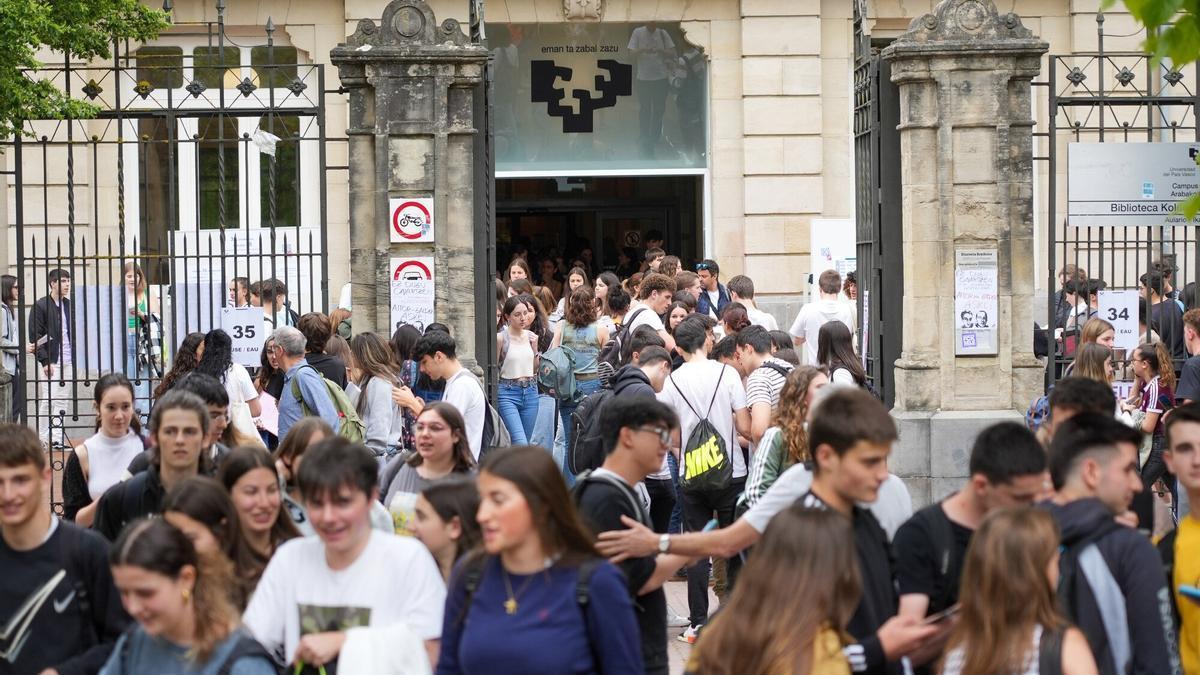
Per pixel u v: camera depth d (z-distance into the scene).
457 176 11.45
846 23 20.42
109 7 12.20
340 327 12.79
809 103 20.25
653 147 20.80
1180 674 4.98
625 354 10.65
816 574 4.16
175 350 11.27
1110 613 4.86
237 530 5.48
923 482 11.24
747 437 9.31
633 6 20.36
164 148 19.27
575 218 22.16
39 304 15.17
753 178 20.28
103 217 18.83
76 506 7.86
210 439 6.71
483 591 4.67
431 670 5.00
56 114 11.51
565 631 4.54
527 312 12.62
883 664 4.59
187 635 4.68
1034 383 11.40
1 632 5.40
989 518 4.48
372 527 5.70
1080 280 13.30
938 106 11.29
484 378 11.53
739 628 4.16
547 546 4.62
